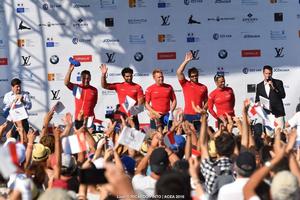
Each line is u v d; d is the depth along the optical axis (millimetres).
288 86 21891
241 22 21891
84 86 20000
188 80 21781
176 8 21859
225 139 10211
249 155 9055
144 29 21891
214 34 21891
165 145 11195
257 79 21938
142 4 21859
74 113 21891
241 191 8938
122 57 21953
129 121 16047
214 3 21859
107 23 21906
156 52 21891
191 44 21891
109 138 13008
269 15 21922
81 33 21953
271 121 15000
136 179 9891
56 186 9328
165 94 19766
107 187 7910
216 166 10055
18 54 21891
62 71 21938
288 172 8008
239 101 21938
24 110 15742
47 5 21922
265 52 21953
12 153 7645
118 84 19828
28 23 21922
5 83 21891
